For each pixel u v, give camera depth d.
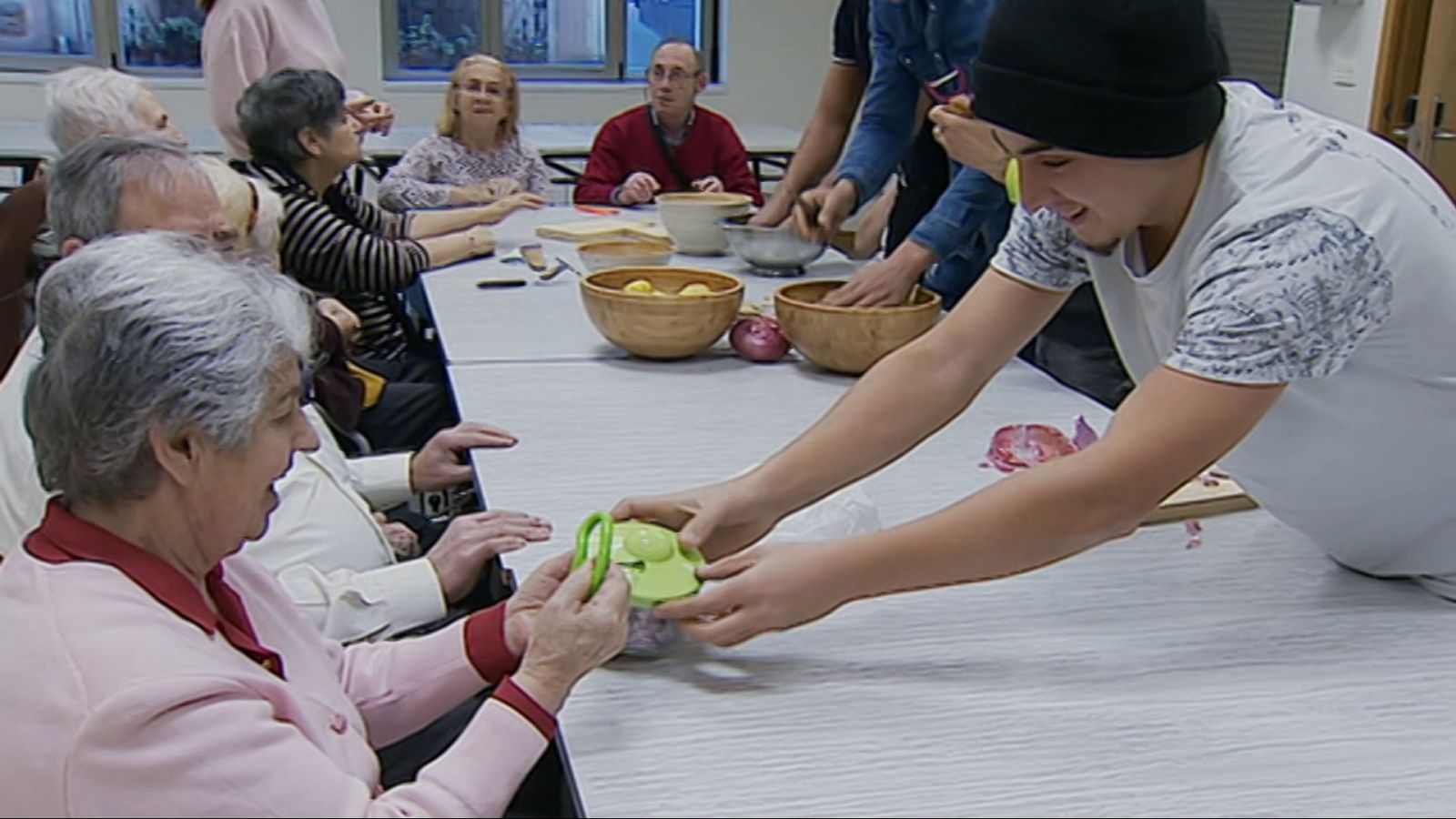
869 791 0.92
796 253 2.78
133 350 0.87
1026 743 0.99
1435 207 1.06
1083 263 1.29
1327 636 1.18
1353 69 4.45
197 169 1.56
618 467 1.63
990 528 1.05
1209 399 0.98
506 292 2.70
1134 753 0.98
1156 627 1.19
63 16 6.00
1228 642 1.17
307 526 1.58
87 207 1.49
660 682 1.08
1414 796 0.92
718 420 1.83
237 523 0.96
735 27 6.67
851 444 1.29
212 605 1.01
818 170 2.96
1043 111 0.97
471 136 4.14
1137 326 1.24
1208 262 1.03
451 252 2.97
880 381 1.32
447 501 2.27
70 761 0.82
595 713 1.03
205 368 0.89
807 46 6.81
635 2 6.67
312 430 1.07
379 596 1.44
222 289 0.92
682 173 4.43
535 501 1.52
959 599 1.25
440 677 1.21
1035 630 1.19
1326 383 1.08
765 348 2.14
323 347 2.18
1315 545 1.39
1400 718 1.03
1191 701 1.06
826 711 1.04
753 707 1.04
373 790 1.04
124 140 1.55
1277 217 0.99
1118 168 1.00
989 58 1.01
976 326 1.33
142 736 0.82
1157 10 0.94
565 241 3.28
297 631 1.14
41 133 5.29
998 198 2.04
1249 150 1.03
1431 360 1.07
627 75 6.76
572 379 2.04
